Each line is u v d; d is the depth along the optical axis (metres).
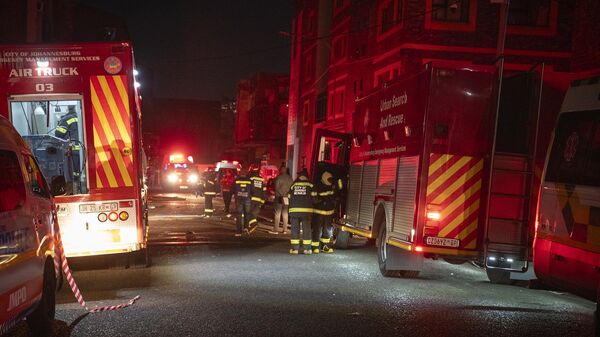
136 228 9.52
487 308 8.18
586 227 6.83
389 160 10.92
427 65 9.53
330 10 38.00
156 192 42.09
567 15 23.14
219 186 25.05
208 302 8.03
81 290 8.93
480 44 22.80
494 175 9.53
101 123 9.32
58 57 9.15
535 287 10.05
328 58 37.88
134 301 8.07
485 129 9.55
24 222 5.82
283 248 14.23
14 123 9.51
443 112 9.48
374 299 8.50
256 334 6.48
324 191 13.69
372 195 11.80
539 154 9.80
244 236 16.52
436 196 9.48
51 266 6.68
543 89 9.85
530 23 23.22
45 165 9.45
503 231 9.52
